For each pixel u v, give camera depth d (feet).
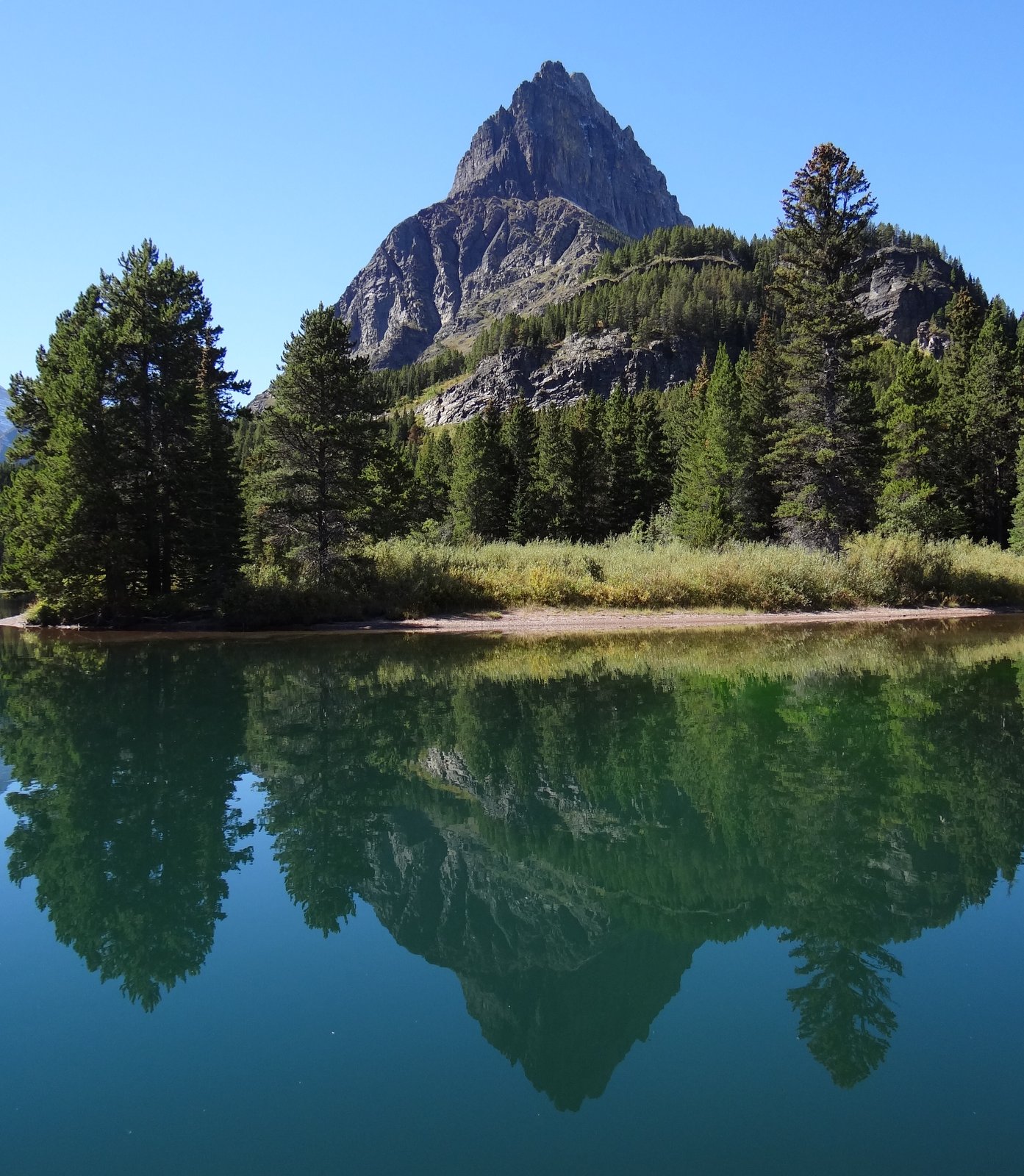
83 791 25.77
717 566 87.61
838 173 105.09
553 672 49.21
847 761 28.45
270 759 29.45
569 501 180.45
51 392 86.99
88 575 81.25
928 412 130.93
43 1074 11.93
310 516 85.35
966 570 96.12
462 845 21.26
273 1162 9.94
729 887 18.37
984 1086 11.32
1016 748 29.91
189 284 89.51
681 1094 11.34
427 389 625.00
